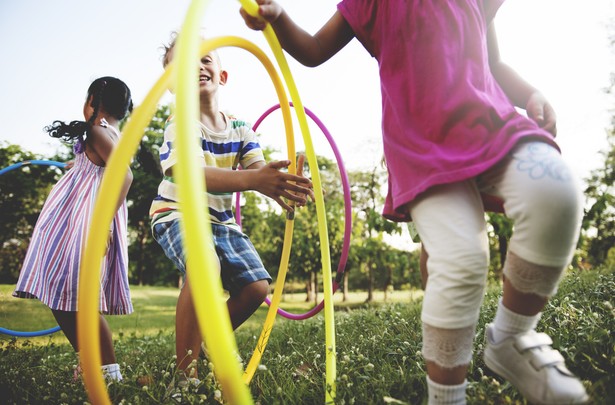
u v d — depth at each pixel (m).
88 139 2.63
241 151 2.66
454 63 1.38
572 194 1.12
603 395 1.29
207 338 0.85
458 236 1.18
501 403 1.35
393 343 2.31
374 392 1.61
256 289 2.33
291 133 2.60
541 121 1.46
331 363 1.83
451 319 1.17
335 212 20.16
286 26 1.68
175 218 2.24
